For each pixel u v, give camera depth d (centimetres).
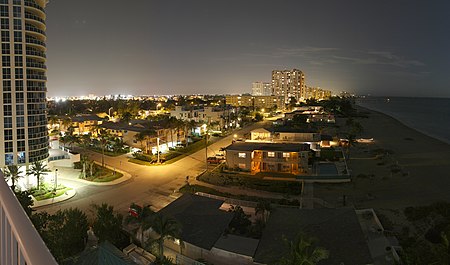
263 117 16512
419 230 3712
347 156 7388
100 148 8544
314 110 18388
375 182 5631
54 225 3158
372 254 3097
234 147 6694
